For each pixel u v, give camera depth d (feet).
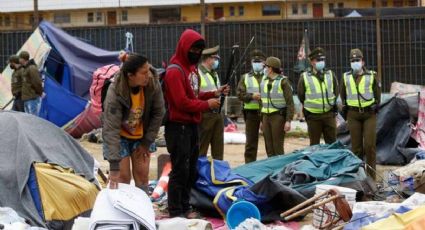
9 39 79.15
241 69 74.90
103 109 26.07
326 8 158.92
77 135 65.72
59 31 68.80
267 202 28.94
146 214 22.49
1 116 29.07
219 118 37.50
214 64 38.73
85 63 68.49
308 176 31.65
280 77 41.57
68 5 157.38
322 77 40.96
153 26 78.69
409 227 21.30
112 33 79.05
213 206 29.48
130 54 25.95
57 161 28.09
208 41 77.56
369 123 39.09
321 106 40.65
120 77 25.54
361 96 38.99
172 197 28.30
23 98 57.31
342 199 25.72
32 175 26.48
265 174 33.37
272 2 159.43
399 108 47.47
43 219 25.58
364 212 25.03
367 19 76.59
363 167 33.55
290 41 77.15
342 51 77.05
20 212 25.77
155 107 26.76
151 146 27.61
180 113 27.53
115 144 25.64
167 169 34.53
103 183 32.17
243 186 30.14
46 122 30.01
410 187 32.63
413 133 48.06
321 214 26.25
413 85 68.74
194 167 28.96
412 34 76.54
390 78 76.95
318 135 41.22
